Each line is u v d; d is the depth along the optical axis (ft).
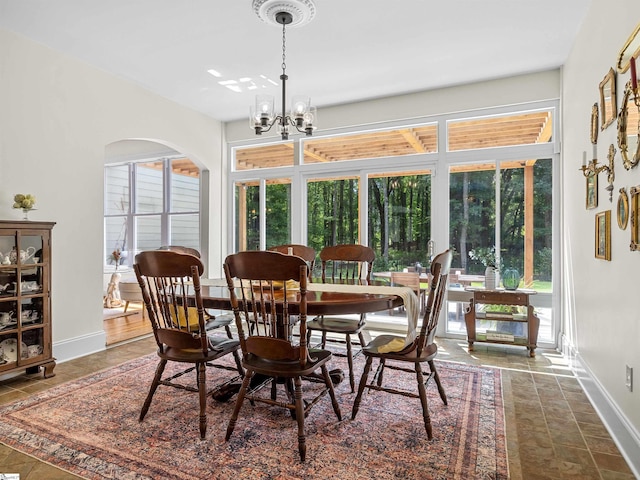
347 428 7.07
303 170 16.22
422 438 6.73
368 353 7.33
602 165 7.94
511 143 13.04
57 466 5.89
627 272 6.60
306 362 6.58
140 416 7.30
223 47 10.67
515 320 11.80
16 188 9.92
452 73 12.42
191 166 20.54
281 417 7.50
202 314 6.82
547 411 7.85
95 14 9.05
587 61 9.12
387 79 12.85
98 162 12.00
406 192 14.57
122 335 13.66
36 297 9.50
